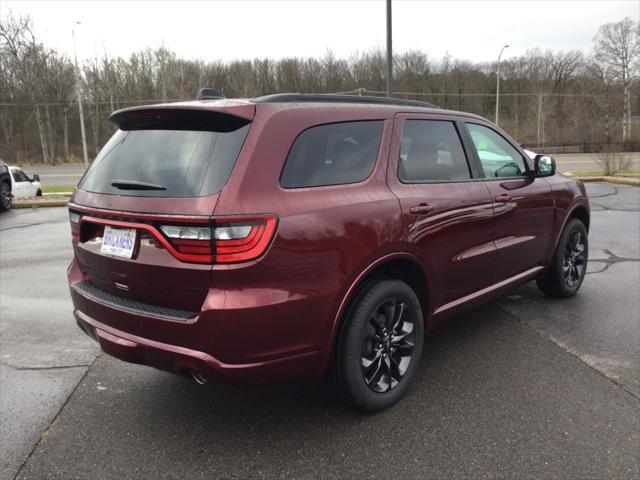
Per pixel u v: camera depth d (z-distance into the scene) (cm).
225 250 234
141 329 259
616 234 830
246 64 6894
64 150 5734
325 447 272
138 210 252
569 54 8062
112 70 5981
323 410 310
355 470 254
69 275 321
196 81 6181
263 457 265
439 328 432
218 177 242
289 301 247
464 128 380
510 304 487
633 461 255
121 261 264
